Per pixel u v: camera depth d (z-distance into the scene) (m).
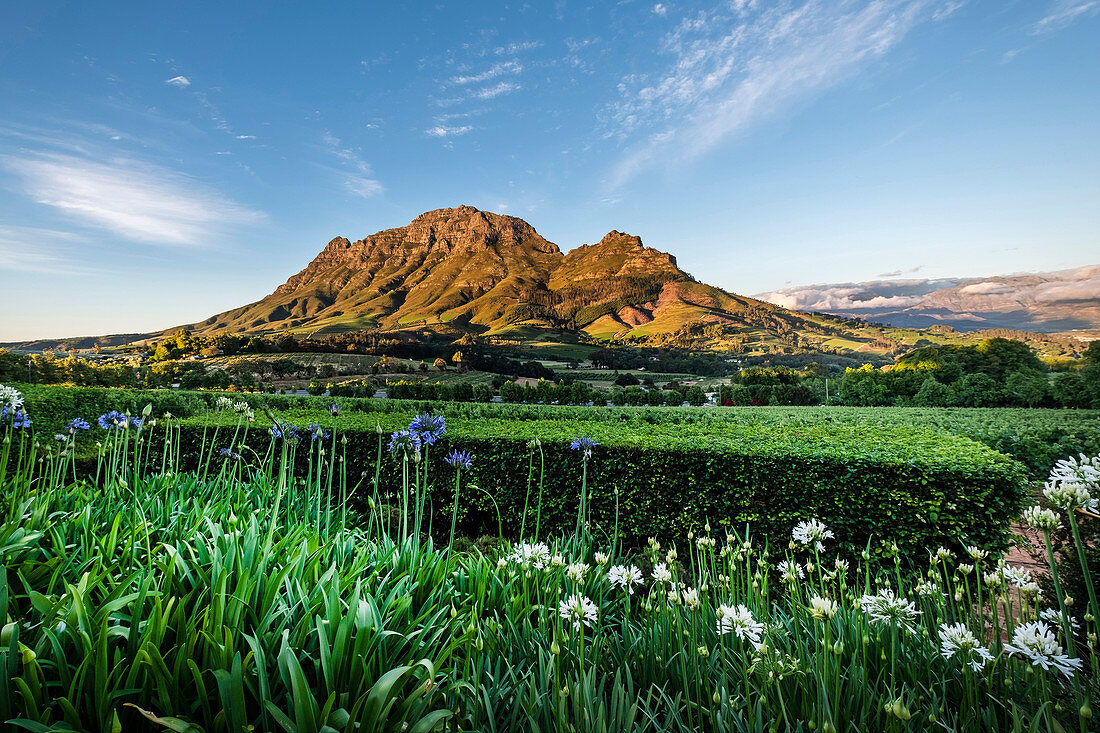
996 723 1.98
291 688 1.76
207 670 1.75
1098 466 1.90
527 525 7.45
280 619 2.29
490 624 2.58
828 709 1.69
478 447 7.74
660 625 2.66
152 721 1.68
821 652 2.19
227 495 4.32
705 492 6.59
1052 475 2.00
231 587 2.45
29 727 1.53
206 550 2.77
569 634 2.62
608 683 2.46
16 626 1.81
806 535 2.94
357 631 1.97
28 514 3.25
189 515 3.57
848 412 29.27
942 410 31.67
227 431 8.83
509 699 2.23
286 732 1.60
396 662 2.22
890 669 2.35
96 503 3.82
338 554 3.18
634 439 7.27
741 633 2.04
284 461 4.62
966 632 1.99
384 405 20.47
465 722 2.06
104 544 2.81
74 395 11.20
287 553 2.86
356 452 8.34
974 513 5.51
